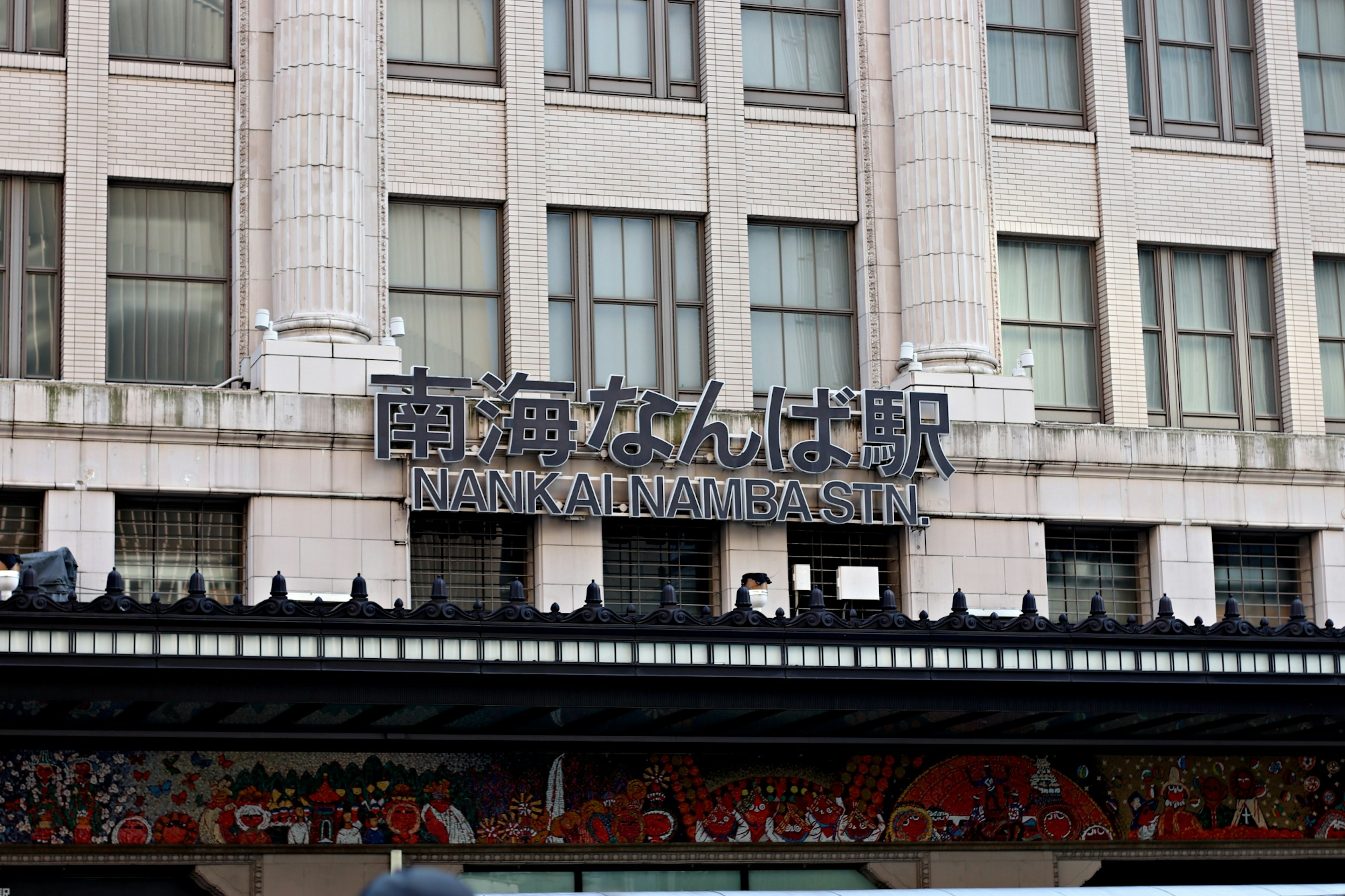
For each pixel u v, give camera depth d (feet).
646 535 90.02
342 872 79.87
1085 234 101.35
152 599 62.49
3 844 76.02
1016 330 100.37
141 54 89.25
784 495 88.84
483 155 92.43
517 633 66.33
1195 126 105.60
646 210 94.53
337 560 83.66
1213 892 49.03
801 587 89.40
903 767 87.76
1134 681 73.10
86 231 85.97
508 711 75.20
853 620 70.85
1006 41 102.83
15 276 85.61
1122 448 95.91
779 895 47.80
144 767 78.18
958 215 96.22
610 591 88.94
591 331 93.50
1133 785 90.74
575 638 67.05
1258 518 98.27
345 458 84.64
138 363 87.15
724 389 93.71
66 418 81.25
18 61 86.28
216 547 84.07
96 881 78.18
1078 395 100.83
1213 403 103.09
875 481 91.25
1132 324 101.14
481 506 84.79
